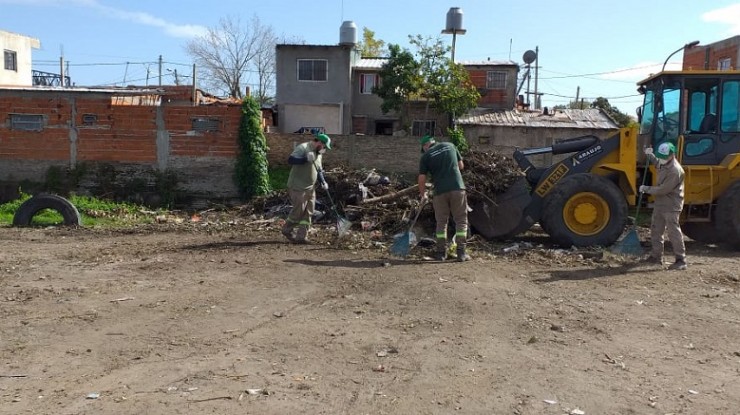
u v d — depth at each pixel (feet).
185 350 16.30
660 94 33.09
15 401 13.08
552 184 32.37
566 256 29.22
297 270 25.71
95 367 15.06
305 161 31.55
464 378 14.70
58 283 23.40
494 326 18.67
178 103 71.82
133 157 56.54
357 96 103.76
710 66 89.40
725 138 32.37
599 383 14.53
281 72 100.94
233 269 25.98
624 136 32.27
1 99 55.98
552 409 13.10
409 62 89.61
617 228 31.32
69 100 56.24
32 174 56.85
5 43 113.80
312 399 13.37
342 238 32.99
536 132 91.40
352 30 100.99
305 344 16.89
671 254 31.19
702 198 32.37
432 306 20.59
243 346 16.67
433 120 97.14
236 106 56.65
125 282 23.62
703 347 17.17
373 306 20.63
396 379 14.57
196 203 56.24
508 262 28.02
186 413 12.57
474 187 32.78
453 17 105.50
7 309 19.83
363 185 41.60
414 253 29.53
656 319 19.62
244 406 12.94
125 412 12.58
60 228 38.32
